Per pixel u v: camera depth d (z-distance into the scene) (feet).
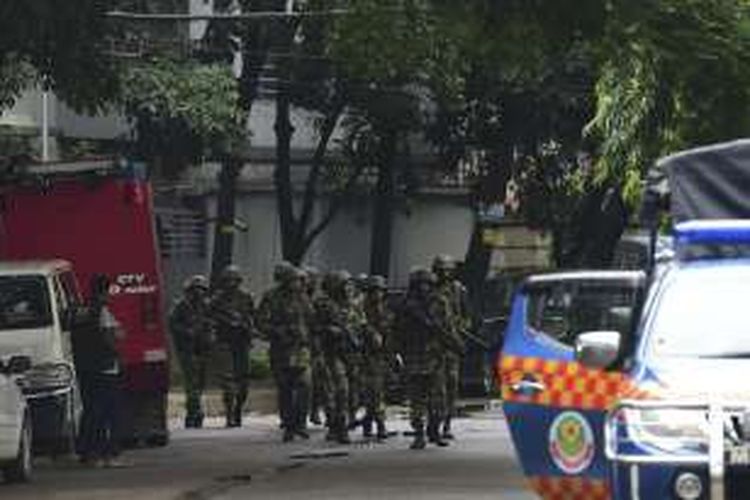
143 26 263.70
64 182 174.40
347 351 177.47
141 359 172.86
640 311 88.12
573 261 303.27
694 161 96.78
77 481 138.82
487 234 298.97
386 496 122.31
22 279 157.48
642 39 142.51
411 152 296.30
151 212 175.83
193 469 148.05
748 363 80.59
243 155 271.69
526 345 99.55
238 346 204.03
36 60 164.66
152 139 249.34
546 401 95.96
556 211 299.99
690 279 87.04
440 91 247.29
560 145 276.82
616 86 210.18
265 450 167.94
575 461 93.40
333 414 176.65
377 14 196.44
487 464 149.18
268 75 284.61
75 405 157.17
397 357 181.88
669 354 82.43
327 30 225.56
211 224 311.68
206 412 234.79
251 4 261.65
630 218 291.17
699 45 142.72
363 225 328.29
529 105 266.16
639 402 76.89
